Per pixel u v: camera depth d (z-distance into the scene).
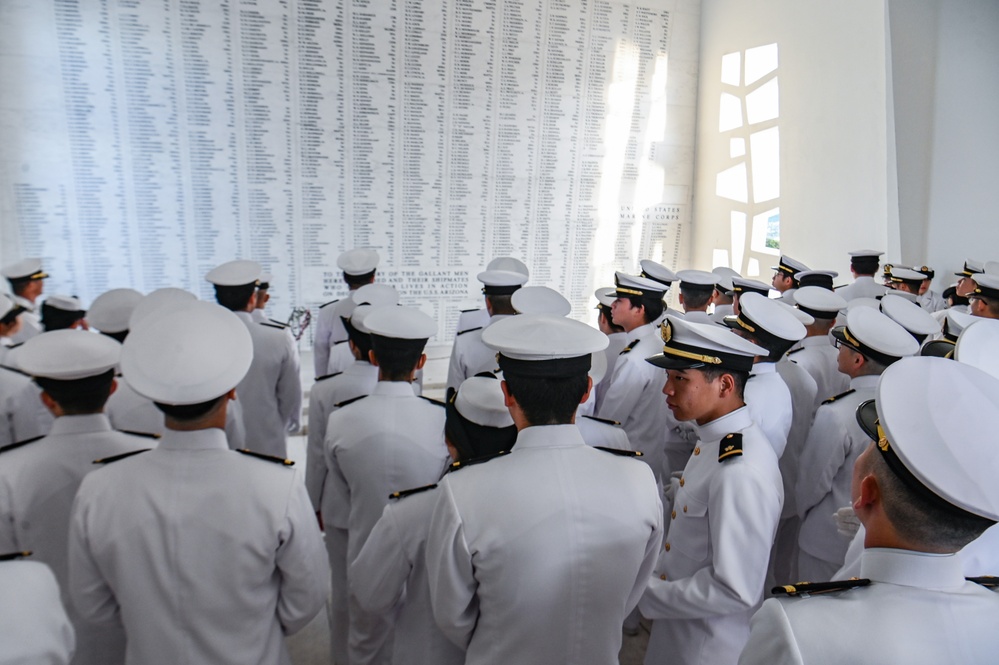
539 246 5.53
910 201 4.15
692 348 1.48
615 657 1.19
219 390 1.15
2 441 2.17
